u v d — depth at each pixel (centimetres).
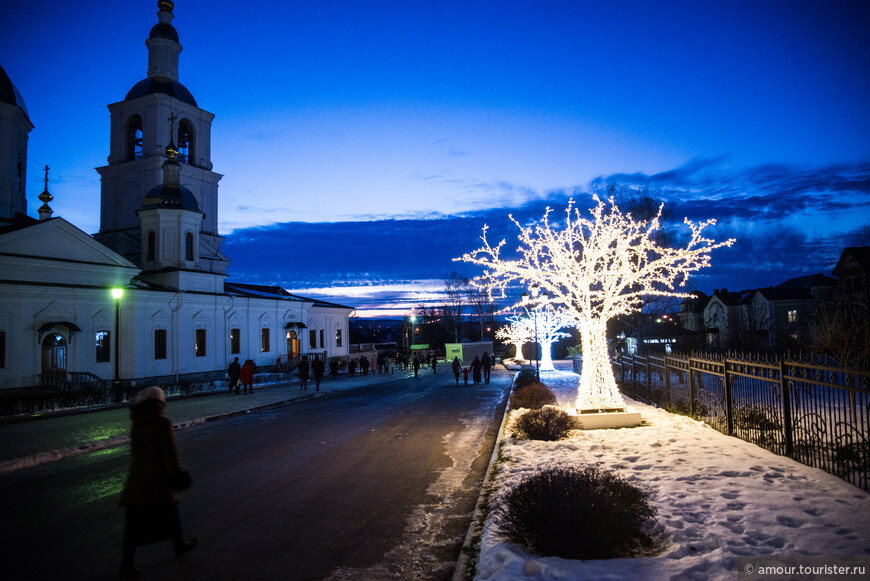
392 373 5103
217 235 5188
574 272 1363
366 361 4950
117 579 547
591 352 1328
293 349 5053
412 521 723
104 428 1589
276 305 4741
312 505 796
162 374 3584
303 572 562
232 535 670
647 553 520
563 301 1362
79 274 3241
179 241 4078
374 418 1784
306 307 5191
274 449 1249
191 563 584
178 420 1719
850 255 4316
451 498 830
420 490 877
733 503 632
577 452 987
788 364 877
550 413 1199
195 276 4016
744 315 5175
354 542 648
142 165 4778
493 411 1948
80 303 3144
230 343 4206
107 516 753
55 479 981
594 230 1344
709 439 1032
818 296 5138
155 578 546
